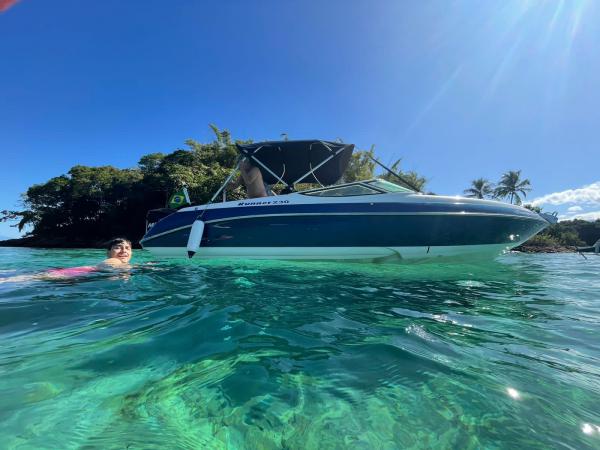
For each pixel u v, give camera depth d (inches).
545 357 53.8
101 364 47.5
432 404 38.8
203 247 176.9
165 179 735.7
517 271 163.0
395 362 49.8
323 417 35.8
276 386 41.9
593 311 83.7
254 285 109.5
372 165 612.7
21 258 249.8
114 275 127.1
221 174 651.5
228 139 944.9
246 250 173.6
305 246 167.2
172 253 185.0
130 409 36.8
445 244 163.6
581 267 197.5
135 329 62.7
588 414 37.9
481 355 53.9
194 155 858.1
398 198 163.2
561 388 43.6
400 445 31.9
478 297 98.9
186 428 33.8
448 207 159.9
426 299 94.7
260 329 63.7
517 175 1424.7
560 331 67.4
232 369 46.3
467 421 35.9
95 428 33.6
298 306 82.2
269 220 168.7
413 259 167.6
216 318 69.9
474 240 164.6
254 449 31.1
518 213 167.3
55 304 81.7
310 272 140.7
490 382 44.5
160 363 47.9
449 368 48.4
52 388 40.8
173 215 186.9
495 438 33.3
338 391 41.0
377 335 62.0
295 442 32.0
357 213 161.5
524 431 34.5
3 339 57.5
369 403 38.6
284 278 124.5
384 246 162.9
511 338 62.8
